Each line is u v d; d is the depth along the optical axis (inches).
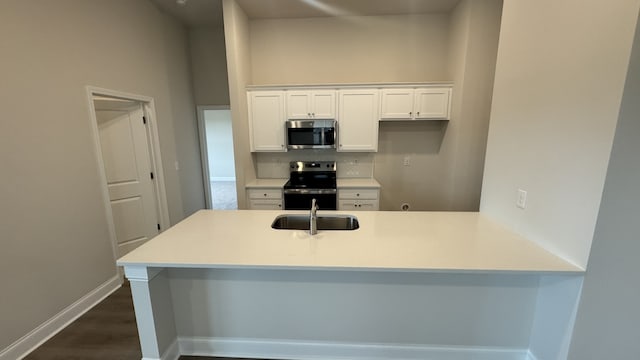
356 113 142.3
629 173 47.6
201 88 174.9
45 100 83.5
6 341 72.6
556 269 52.9
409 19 145.3
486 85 124.4
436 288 67.1
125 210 127.2
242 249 64.0
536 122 63.6
